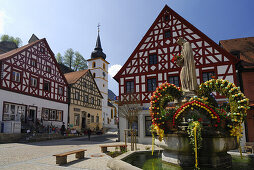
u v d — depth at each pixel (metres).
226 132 4.94
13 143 15.58
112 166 5.52
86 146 13.92
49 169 6.44
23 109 19.97
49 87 24.20
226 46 18.91
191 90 5.95
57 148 12.70
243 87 15.18
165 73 17.42
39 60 22.86
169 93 5.98
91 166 6.76
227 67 15.61
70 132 25.14
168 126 5.40
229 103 5.40
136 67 18.59
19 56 19.86
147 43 18.64
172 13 18.28
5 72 18.05
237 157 6.38
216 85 5.65
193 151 4.93
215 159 4.84
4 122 16.92
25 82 20.39
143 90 17.84
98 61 45.31
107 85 47.19
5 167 6.89
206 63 16.22
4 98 17.72
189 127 4.82
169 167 5.04
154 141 6.00
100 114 36.97
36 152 10.77
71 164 7.23
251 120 14.15
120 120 18.09
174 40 17.73
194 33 17.09
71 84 28.36
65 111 26.70
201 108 5.09
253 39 19.17
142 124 16.97
